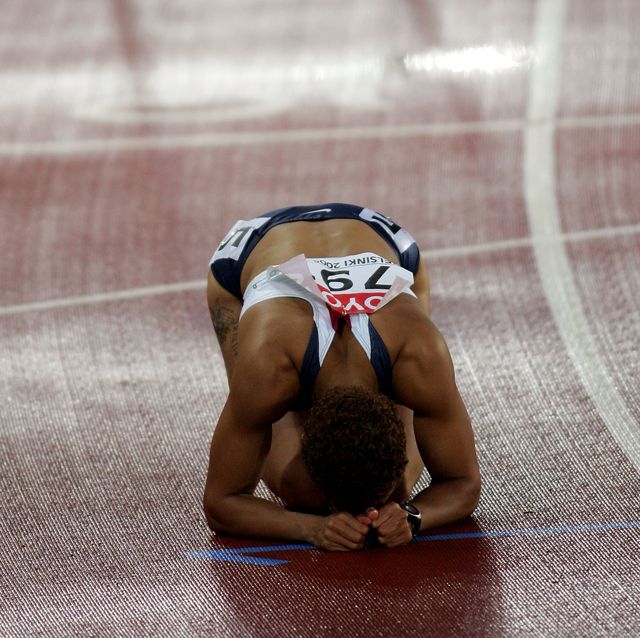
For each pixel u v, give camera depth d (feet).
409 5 140.46
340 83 114.93
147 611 39.83
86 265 75.66
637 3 135.03
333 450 38.73
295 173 92.12
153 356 62.03
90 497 48.62
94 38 132.46
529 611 38.65
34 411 56.44
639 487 47.50
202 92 114.01
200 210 85.10
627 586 39.93
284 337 40.65
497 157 93.61
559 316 64.95
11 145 101.04
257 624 38.63
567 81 111.65
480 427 53.52
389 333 41.14
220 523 43.45
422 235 78.79
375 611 38.93
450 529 44.55
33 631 39.01
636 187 85.40
